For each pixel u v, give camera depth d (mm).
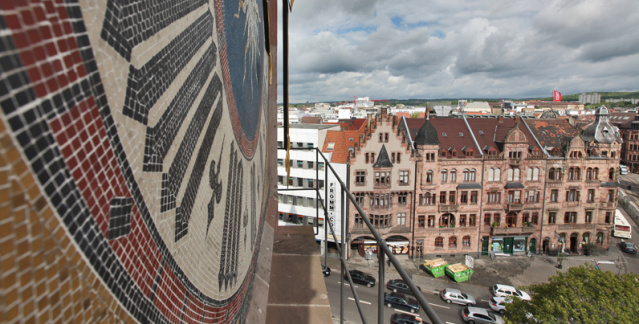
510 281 41000
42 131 732
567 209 46656
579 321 22562
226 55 2957
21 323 678
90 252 922
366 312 34156
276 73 8562
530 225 45938
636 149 95375
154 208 1332
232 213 3092
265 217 7102
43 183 736
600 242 48312
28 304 698
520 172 44969
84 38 893
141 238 1222
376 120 42531
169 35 1499
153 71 1324
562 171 45812
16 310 667
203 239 2049
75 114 852
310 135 45656
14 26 660
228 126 2979
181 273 1659
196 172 1907
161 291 1418
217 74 2549
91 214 923
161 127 1399
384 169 42906
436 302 36812
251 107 4703
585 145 45906
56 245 783
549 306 23156
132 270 1164
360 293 37562
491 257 45594
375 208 43375
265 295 4945
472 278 41406
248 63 4426
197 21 1981
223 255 2650
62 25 807
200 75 2023
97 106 948
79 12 878
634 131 95312
